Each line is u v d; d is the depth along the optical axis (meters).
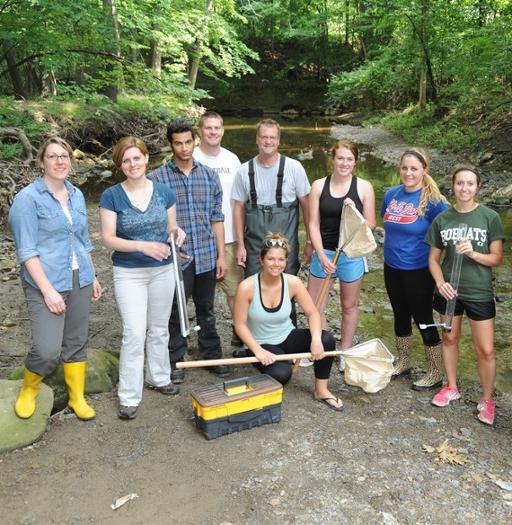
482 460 3.15
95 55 15.27
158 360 3.77
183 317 3.56
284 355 3.57
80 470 3.00
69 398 3.60
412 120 19.39
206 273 4.07
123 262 3.43
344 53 32.22
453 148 14.75
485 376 3.59
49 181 3.15
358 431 3.40
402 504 2.76
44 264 3.14
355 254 3.81
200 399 3.27
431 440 3.34
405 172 3.78
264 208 4.07
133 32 17.89
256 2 30.73
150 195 3.46
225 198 4.32
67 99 15.30
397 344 4.22
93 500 2.78
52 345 3.14
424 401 3.84
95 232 8.52
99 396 3.77
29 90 18.72
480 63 15.51
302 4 32.69
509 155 12.88
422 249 3.82
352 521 2.64
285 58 33.97
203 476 2.95
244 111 30.25
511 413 3.74
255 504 2.75
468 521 2.66
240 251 4.25
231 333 5.04
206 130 4.20
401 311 4.09
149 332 3.72
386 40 28.12
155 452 3.16
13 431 3.19
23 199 3.05
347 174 3.91
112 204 3.39
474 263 3.49
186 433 3.35
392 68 23.19
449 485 2.91
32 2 11.81
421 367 4.44
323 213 4.03
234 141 19.02
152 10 17.58
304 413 3.60
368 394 3.92
